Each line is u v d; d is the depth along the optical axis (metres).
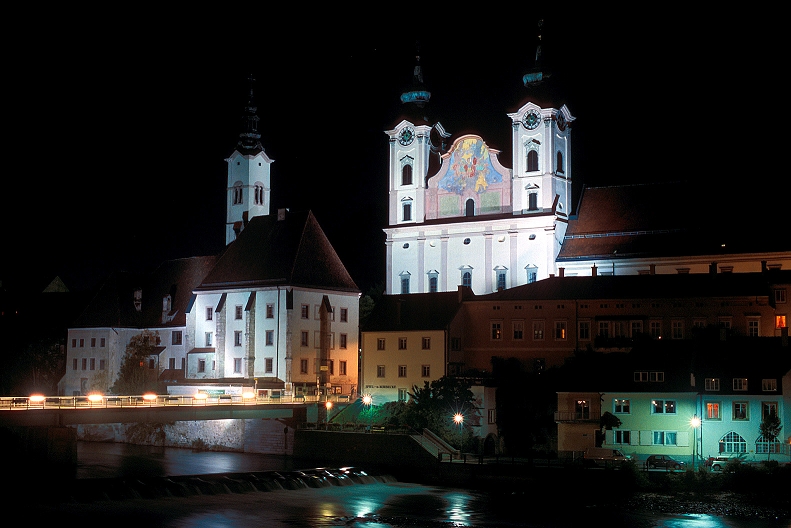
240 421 122.56
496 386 117.81
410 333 127.81
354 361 145.12
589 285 126.94
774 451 101.69
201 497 92.94
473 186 148.38
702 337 117.06
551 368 122.69
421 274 149.88
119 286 162.50
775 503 89.94
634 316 122.12
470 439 112.50
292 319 136.38
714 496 92.75
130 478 97.25
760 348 109.56
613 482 95.25
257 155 174.75
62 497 89.75
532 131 143.50
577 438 107.62
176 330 153.62
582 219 144.12
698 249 132.25
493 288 144.00
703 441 104.00
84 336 161.38
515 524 83.06
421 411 114.12
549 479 97.62
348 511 88.19
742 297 118.69
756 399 103.06
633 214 141.38
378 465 109.44
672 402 105.00
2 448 104.38
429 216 151.50
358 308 146.38
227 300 143.38
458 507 90.25
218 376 142.62
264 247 145.50
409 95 154.25
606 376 108.44
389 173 154.75
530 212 142.75
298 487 99.31
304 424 118.38
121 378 151.12
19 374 162.25
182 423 128.38
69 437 102.00
